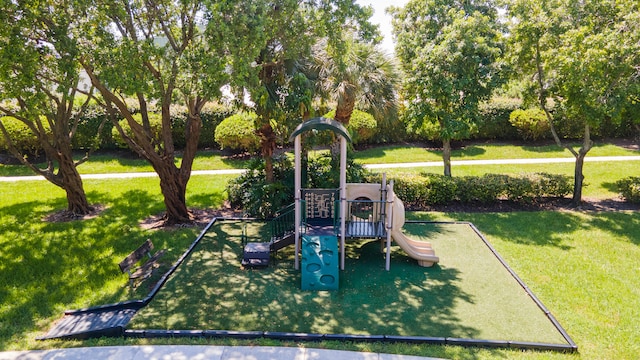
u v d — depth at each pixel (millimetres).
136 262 8133
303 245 8172
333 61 10742
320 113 11977
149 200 12945
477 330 6484
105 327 6504
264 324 6660
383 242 9438
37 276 8320
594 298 7473
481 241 9984
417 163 17234
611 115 10797
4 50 7312
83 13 8242
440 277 8219
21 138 16781
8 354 6016
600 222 11109
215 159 17703
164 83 9227
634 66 10328
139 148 10453
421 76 12055
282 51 10375
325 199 9273
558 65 10711
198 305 7223
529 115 19109
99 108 18391
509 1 12109
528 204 12672
